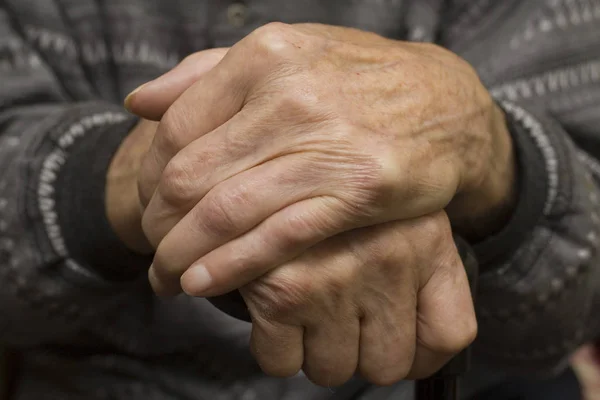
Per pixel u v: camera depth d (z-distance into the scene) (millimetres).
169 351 603
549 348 538
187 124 430
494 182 477
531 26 584
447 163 433
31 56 580
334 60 426
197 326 591
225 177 420
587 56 578
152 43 605
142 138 494
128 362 607
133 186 483
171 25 605
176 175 423
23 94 566
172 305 587
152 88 443
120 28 600
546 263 499
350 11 604
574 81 576
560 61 577
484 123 462
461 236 478
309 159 412
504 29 595
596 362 727
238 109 429
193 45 608
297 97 415
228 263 413
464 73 463
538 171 500
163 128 434
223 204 412
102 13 603
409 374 458
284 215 411
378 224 423
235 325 591
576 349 555
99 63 608
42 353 600
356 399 617
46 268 510
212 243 418
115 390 609
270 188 412
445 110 438
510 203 494
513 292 504
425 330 441
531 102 573
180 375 607
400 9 609
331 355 434
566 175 501
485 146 462
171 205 429
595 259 505
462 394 647
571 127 572
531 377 609
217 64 433
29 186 507
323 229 411
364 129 416
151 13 603
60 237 508
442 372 458
